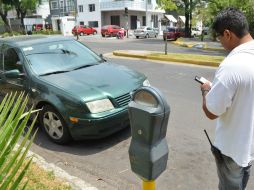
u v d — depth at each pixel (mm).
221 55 15312
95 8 52688
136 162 2152
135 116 2047
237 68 2148
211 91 2234
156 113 1946
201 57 13336
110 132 4754
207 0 27703
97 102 4586
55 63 5566
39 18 58156
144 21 55562
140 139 2086
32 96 5160
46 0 54156
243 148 2303
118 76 5246
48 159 4535
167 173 4027
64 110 4684
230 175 2461
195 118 5938
